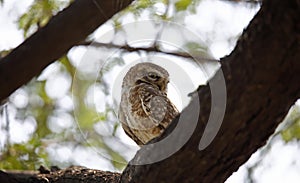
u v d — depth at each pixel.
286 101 7.82
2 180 9.75
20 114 14.24
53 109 14.72
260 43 7.59
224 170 8.43
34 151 13.97
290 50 7.48
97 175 11.05
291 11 7.38
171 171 8.53
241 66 7.79
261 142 8.20
